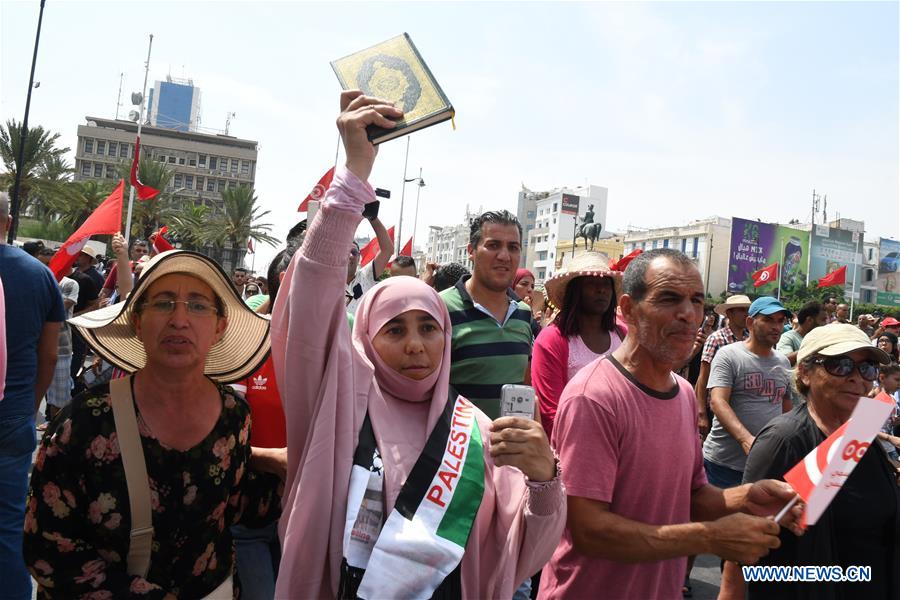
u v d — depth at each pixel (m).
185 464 1.82
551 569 2.31
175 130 87.19
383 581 1.71
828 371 2.44
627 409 2.15
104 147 84.62
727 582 2.46
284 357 1.99
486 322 3.64
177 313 1.82
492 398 3.50
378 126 1.85
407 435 2.00
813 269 61.97
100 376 3.70
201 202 87.31
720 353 4.60
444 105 1.80
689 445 2.28
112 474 1.74
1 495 2.91
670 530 1.93
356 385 2.00
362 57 2.04
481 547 1.96
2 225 3.17
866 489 2.39
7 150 35.88
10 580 2.88
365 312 2.17
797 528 1.97
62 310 3.38
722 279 72.12
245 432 2.01
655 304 2.15
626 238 83.06
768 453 2.50
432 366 2.06
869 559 2.38
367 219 2.01
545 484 1.78
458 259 105.00
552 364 3.67
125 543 1.75
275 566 2.43
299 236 3.25
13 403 3.03
